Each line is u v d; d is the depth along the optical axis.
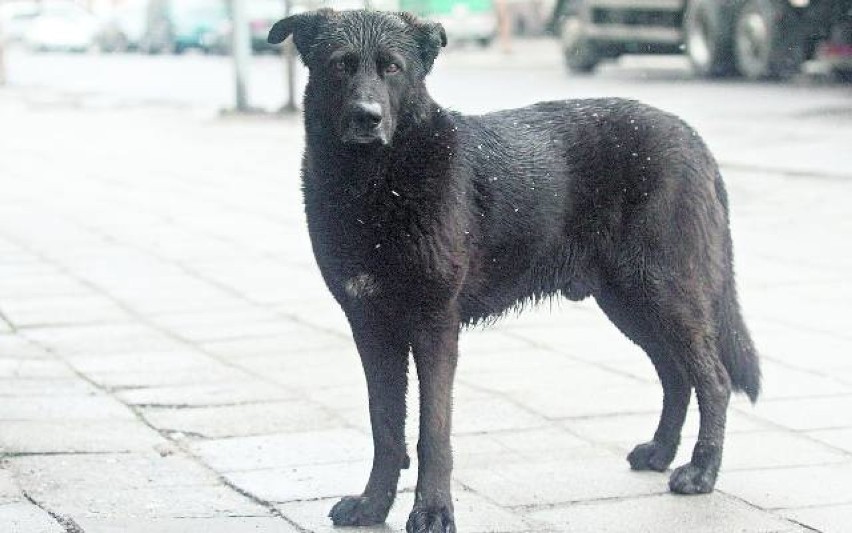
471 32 39.28
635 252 5.93
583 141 5.92
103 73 37.00
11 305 9.97
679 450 6.51
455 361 5.45
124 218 13.70
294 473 6.23
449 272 5.34
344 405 7.34
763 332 8.77
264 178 16.27
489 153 5.65
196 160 18.06
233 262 11.47
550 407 7.27
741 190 13.91
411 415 7.03
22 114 25.94
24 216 13.95
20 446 6.53
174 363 8.30
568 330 9.05
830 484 5.97
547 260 5.93
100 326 9.31
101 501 5.79
